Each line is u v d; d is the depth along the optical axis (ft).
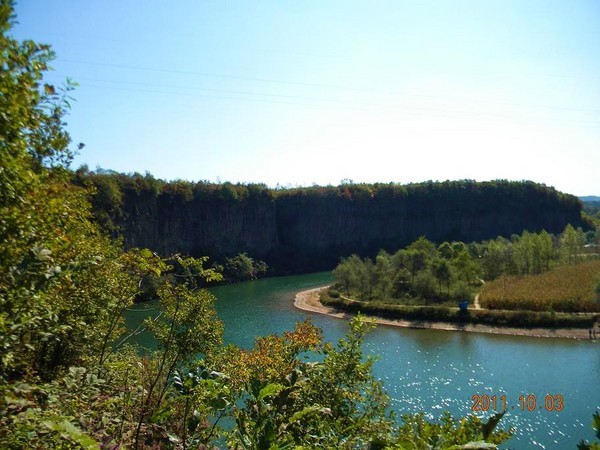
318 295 222.48
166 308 31.68
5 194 12.13
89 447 11.35
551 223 424.87
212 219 338.13
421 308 166.40
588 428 71.92
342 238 405.59
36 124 13.10
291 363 32.65
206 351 31.35
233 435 21.33
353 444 21.15
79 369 17.13
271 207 384.68
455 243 274.36
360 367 31.55
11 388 12.51
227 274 286.25
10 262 12.14
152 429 20.39
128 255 29.12
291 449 15.07
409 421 21.27
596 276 172.24
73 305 25.59
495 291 179.93
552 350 119.24
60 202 14.67
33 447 12.41
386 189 422.82
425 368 104.99
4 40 11.51
